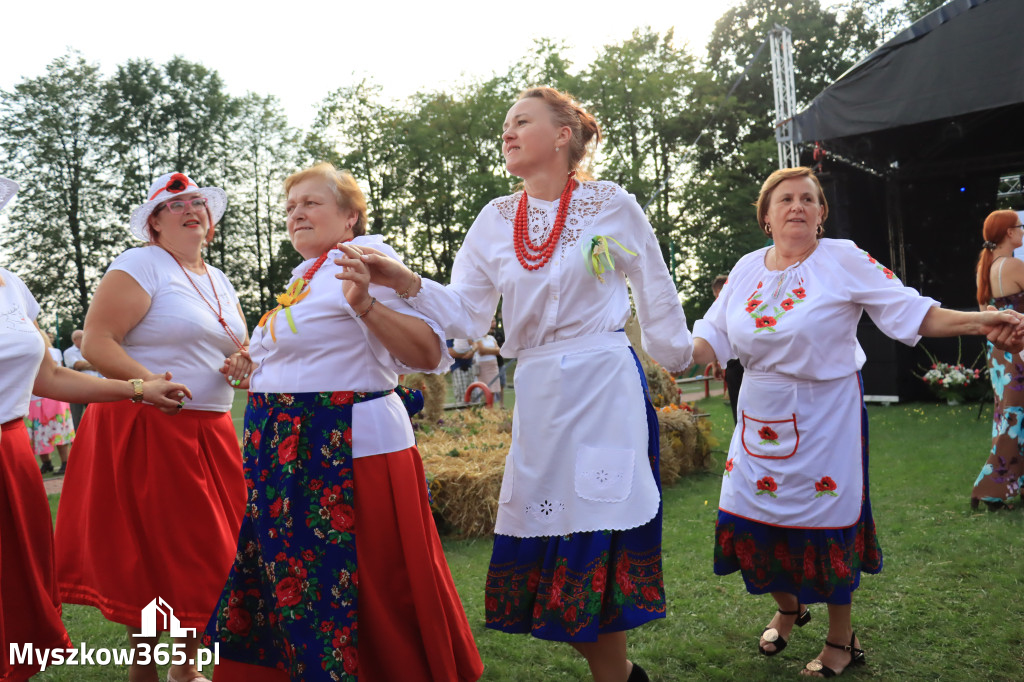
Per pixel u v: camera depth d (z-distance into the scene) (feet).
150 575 9.88
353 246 7.52
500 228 9.06
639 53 114.21
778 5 113.91
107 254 121.19
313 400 7.89
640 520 8.30
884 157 43.60
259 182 130.82
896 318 9.91
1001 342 9.30
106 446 10.19
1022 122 40.37
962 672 9.79
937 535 15.42
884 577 13.23
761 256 11.25
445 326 8.29
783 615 10.89
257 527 7.90
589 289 8.57
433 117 119.03
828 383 10.26
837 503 10.06
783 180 10.69
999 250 18.08
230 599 8.04
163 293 10.57
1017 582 12.69
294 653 7.49
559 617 8.14
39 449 30.78
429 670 7.88
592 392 8.43
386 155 118.83
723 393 45.52
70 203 118.42
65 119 118.42
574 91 112.06
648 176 115.34
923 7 106.93
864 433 10.55
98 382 9.55
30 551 9.08
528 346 8.83
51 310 118.52
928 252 45.93
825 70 112.57
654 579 8.39
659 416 23.54
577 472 8.36
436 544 8.46
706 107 109.60
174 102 122.31
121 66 121.70
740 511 10.57
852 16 112.98
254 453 8.08
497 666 10.57
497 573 8.71
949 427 28.96
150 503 9.92
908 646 10.61
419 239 118.62
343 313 8.00
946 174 43.83
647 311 9.30
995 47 30.76
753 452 10.50
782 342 10.21
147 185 121.60
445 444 21.62
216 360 10.85
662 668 10.38
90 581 10.07
